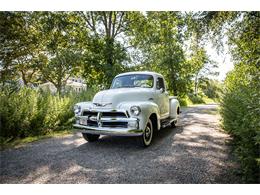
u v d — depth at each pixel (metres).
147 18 22.50
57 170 3.89
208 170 3.74
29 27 16.16
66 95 10.52
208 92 47.84
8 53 13.38
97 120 5.24
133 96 5.71
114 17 23.00
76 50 20.69
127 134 4.92
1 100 6.62
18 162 4.33
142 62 23.36
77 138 6.62
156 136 6.54
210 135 6.51
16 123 6.61
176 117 7.82
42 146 5.61
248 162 3.31
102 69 20.66
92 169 3.91
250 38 7.71
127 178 3.50
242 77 7.51
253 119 3.43
